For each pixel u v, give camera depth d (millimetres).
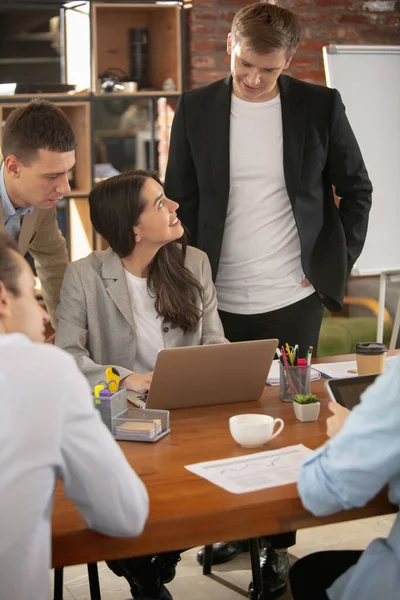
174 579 2814
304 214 2775
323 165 2832
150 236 2275
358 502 1358
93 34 5203
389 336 5062
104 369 2166
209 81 5504
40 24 5191
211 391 2090
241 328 2850
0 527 1164
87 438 1242
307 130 2781
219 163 2777
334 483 1358
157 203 2264
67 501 1484
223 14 5469
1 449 1171
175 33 5316
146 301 2354
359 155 2902
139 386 2135
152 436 1812
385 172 4617
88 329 2328
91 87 5246
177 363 1992
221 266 2857
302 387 2105
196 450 1754
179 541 1408
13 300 1303
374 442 1321
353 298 5547
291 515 1466
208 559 2822
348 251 2932
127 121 5406
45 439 1182
